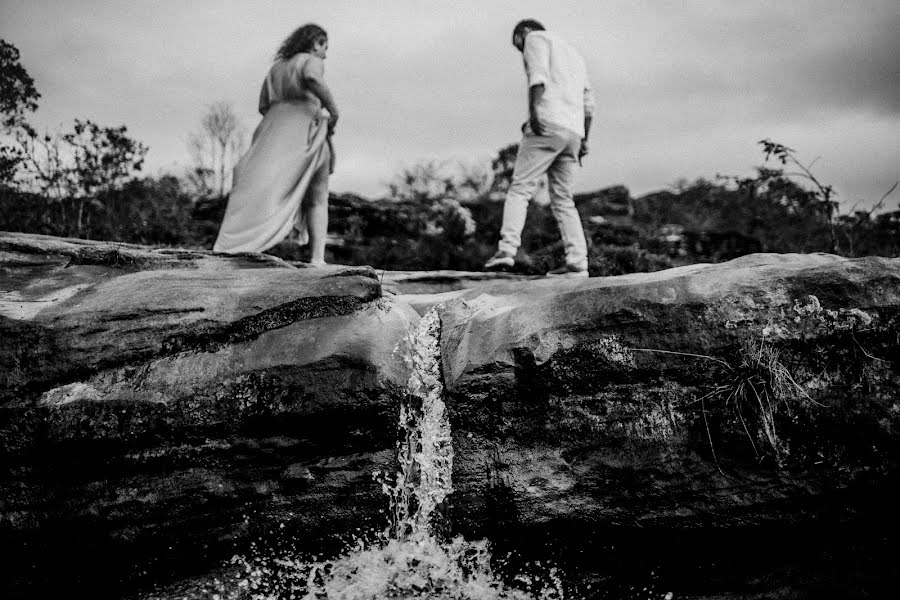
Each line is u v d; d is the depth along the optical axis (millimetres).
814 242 9602
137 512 3445
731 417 3424
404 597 3410
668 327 3521
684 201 15062
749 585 3432
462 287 5609
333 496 3492
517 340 3602
